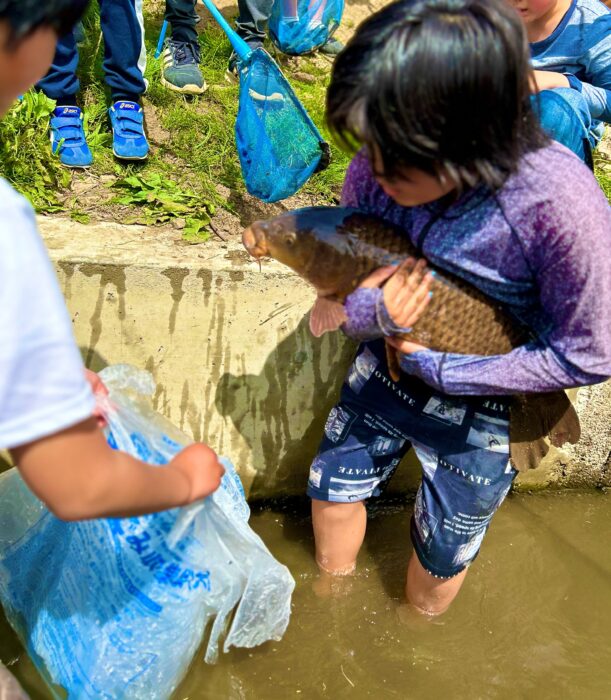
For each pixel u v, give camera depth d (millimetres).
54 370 1068
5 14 1024
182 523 1638
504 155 1366
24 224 1044
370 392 2021
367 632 2350
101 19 2699
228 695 2115
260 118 2508
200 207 2615
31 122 2600
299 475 2738
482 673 2279
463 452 1926
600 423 2822
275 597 1921
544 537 2801
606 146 3512
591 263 1483
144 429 1730
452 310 1626
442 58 1228
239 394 2520
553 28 2201
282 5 3676
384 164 1355
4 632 2137
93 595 1752
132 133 2787
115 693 1765
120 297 2293
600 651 2393
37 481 1131
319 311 1733
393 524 2773
